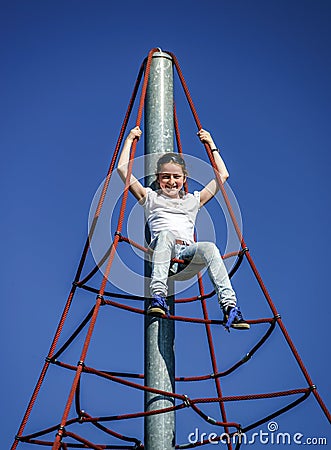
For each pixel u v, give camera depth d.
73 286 10.87
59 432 9.30
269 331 10.18
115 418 10.23
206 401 9.80
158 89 11.80
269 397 9.92
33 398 10.54
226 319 9.84
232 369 10.70
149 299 10.55
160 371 10.42
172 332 10.68
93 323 9.80
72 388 9.52
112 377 9.72
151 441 10.24
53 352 10.66
